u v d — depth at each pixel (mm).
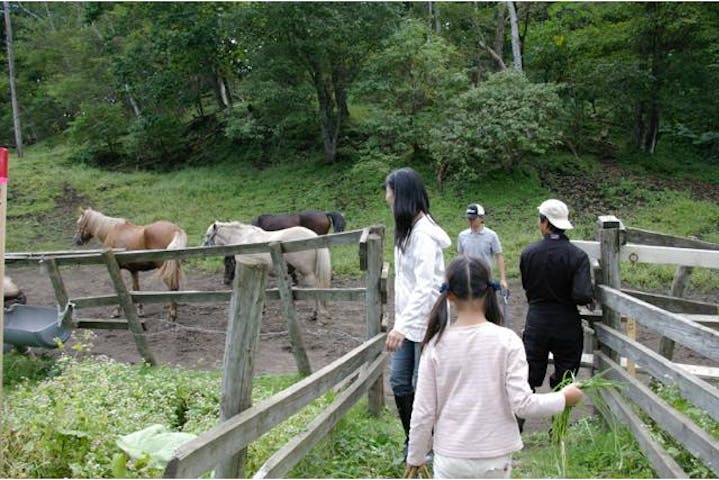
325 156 17938
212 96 26438
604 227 4250
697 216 12789
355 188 15828
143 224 15406
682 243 5625
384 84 15062
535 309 4277
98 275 13102
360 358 3889
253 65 16953
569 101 16922
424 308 3211
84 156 22281
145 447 2898
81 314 10148
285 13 15086
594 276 4422
